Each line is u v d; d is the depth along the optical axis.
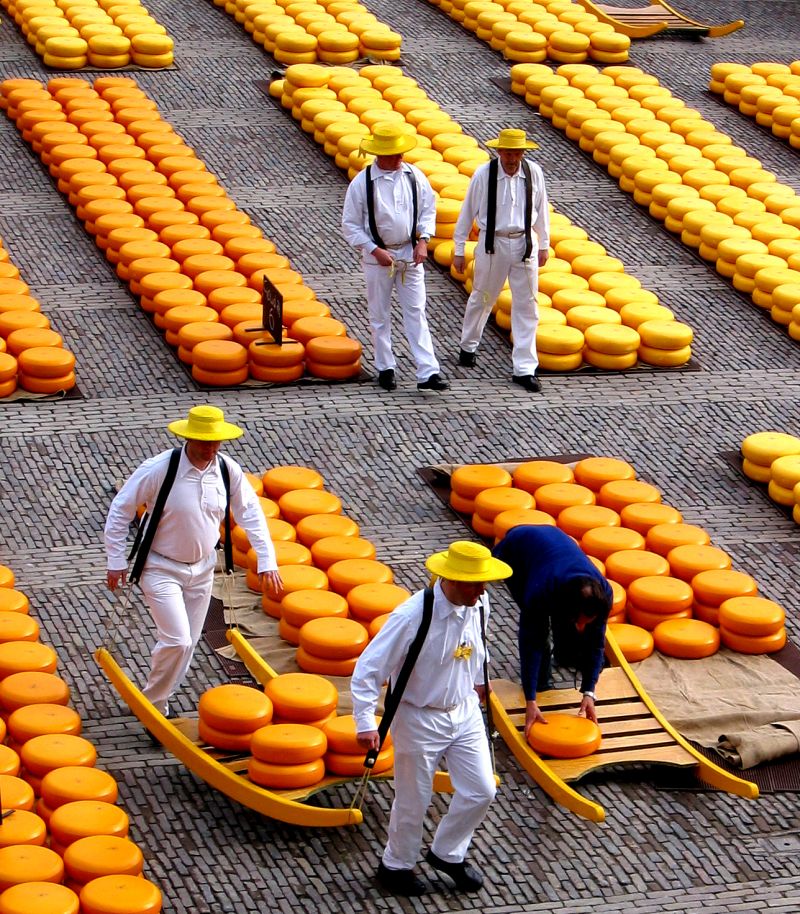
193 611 9.57
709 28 25.67
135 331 15.27
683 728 10.02
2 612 10.26
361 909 8.53
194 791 9.33
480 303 14.76
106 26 22.31
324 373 14.57
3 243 16.80
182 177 17.75
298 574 11.01
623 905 8.72
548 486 12.44
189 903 8.44
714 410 14.74
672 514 12.21
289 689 9.50
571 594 8.93
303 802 9.27
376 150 13.74
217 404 14.03
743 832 9.37
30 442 13.10
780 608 11.09
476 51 24.12
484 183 14.25
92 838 8.30
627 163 19.50
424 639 8.12
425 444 13.66
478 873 8.77
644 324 15.51
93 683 10.22
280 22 23.16
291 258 17.03
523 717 9.90
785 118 21.64
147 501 9.27
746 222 18.09
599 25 24.38
